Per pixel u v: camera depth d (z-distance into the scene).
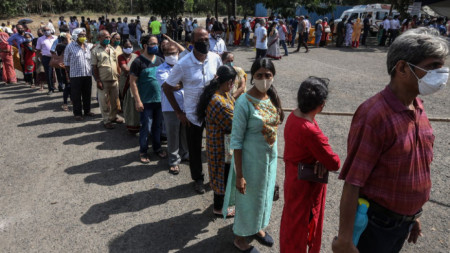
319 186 2.41
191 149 3.92
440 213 3.58
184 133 4.80
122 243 3.18
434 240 3.17
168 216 3.60
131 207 3.77
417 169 1.66
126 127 6.08
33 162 4.88
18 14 37.16
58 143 5.54
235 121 2.63
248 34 18.45
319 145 2.19
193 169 3.99
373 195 1.71
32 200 3.91
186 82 3.70
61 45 7.02
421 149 1.66
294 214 2.41
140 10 44.31
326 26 17.48
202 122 3.70
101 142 5.58
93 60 5.79
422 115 1.70
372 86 8.93
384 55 14.66
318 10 19.00
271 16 18.06
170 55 4.31
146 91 4.61
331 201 3.83
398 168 1.62
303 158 2.32
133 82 4.47
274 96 2.79
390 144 1.60
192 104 3.74
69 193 4.05
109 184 4.25
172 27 20.27
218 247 3.12
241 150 2.65
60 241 3.22
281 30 13.91
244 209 2.84
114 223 3.49
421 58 1.52
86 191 4.10
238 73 4.29
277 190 3.13
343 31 17.42
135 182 4.30
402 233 1.82
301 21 15.15
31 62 9.22
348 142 1.75
